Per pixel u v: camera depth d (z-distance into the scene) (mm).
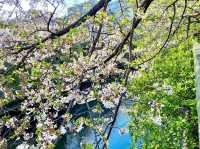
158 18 6965
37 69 6312
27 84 6406
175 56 14930
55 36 6074
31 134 6270
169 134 14109
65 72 6254
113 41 7223
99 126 6188
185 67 15008
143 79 13000
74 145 19500
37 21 7883
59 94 6230
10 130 6164
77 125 6289
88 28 6797
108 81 7086
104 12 5676
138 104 10945
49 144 5809
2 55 6555
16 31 7391
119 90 6312
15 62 6734
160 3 10570
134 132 14758
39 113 6348
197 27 10219
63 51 6898
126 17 6059
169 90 11906
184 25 9953
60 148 20406
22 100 6586
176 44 10672
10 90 6359
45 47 6660
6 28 7195
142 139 15070
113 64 6578
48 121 6133
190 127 13945
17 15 7547
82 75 6262
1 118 6164
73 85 6266
